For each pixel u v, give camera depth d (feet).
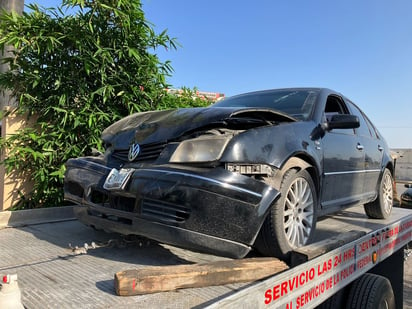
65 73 14.93
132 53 14.92
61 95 14.64
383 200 13.98
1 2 18.57
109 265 7.51
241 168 7.22
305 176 8.65
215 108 8.21
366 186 12.76
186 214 6.89
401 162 92.27
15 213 11.78
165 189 7.05
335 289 8.04
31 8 14.66
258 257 7.84
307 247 7.72
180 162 7.39
